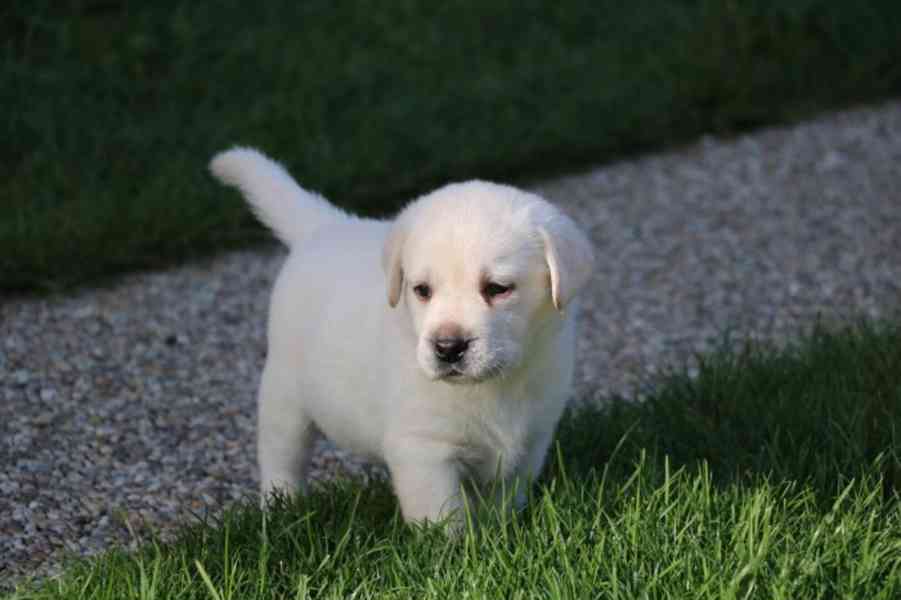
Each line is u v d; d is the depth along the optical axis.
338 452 6.23
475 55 11.82
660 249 9.27
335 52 11.27
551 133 10.83
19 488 5.70
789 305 8.29
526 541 4.56
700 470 4.88
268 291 8.38
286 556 4.66
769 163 10.95
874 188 10.41
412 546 4.56
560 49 12.12
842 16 12.91
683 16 12.78
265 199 5.87
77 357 7.25
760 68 12.30
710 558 4.35
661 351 7.62
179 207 8.97
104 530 5.38
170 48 10.87
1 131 9.41
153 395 6.83
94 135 9.59
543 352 4.85
